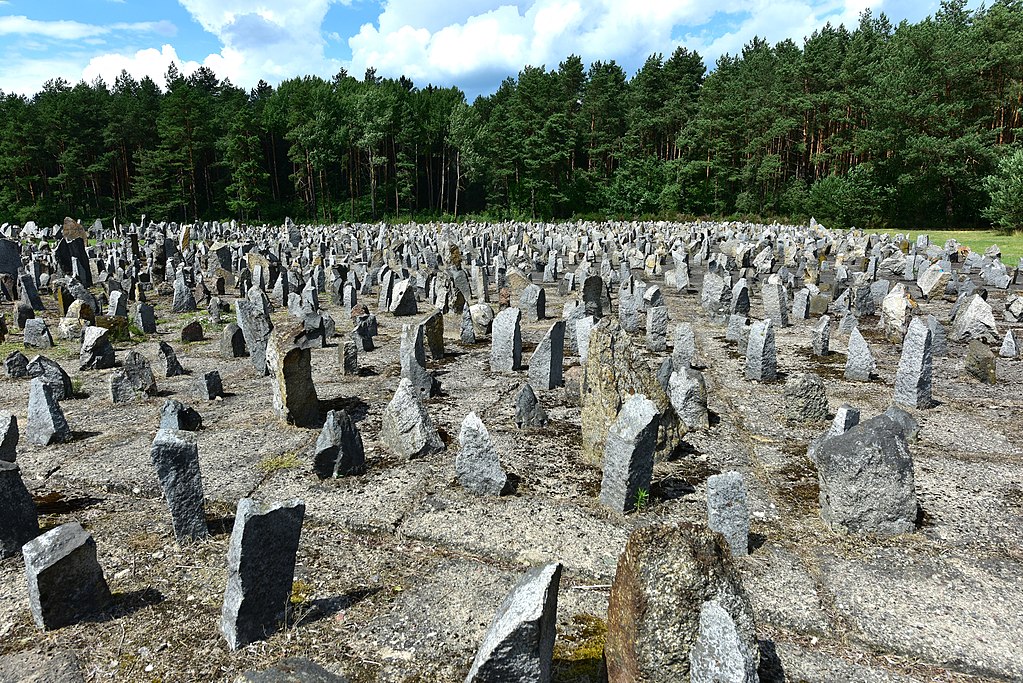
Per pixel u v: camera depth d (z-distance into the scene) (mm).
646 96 71062
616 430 6492
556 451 8102
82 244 25094
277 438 8547
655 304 17672
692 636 3777
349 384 11055
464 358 12812
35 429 8359
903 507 6066
